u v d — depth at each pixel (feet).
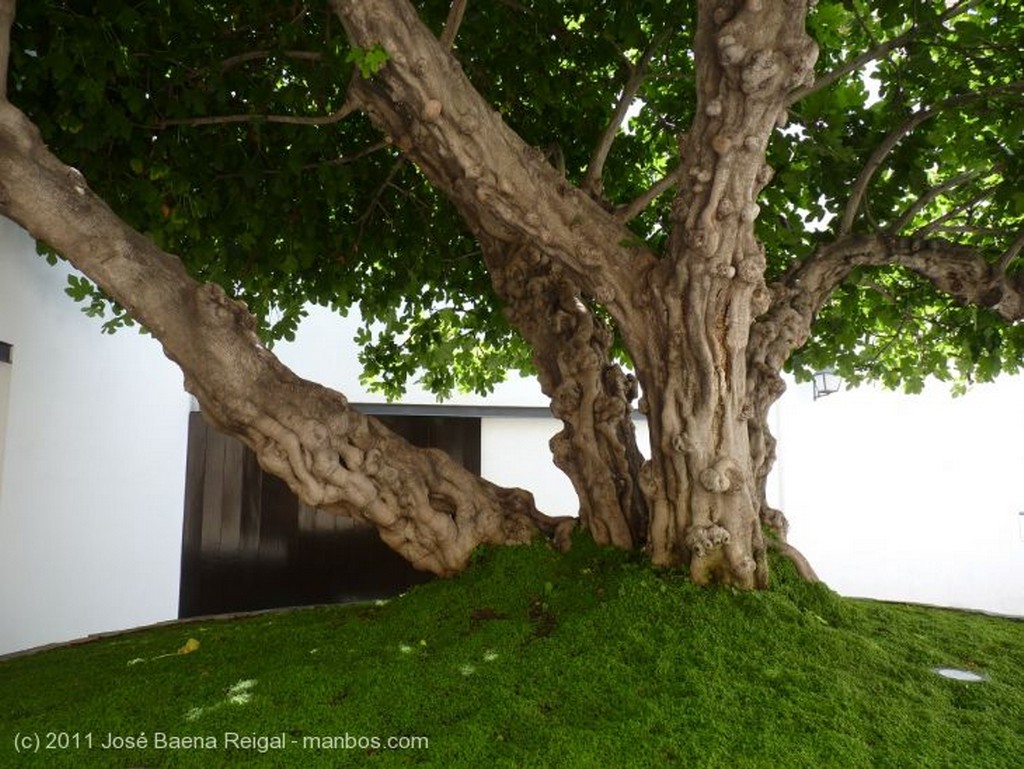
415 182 17.90
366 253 17.89
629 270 11.34
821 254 13.67
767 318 13.14
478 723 8.59
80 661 12.72
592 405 13.02
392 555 29.89
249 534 28.73
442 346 21.43
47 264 20.57
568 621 10.68
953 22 14.75
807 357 18.56
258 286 17.89
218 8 14.90
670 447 11.12
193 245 16.46
